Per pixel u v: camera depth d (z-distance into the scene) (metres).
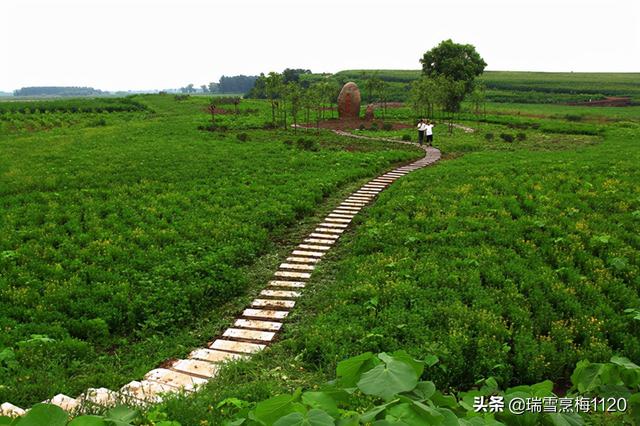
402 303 11.43
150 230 17.08
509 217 17.81
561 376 9.08
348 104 67.38
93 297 12.00
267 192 23.14
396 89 134.75
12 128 55.47
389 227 17.28
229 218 18.61
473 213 18.45
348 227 18.86
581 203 18.83
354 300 12.03
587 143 41.66
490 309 11.03
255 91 92.81
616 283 12.30
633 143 39.41
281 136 46.69
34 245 15.15
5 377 8.52
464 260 13.78
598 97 114.81
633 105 100.81
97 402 7.62
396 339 9.73
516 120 63.09
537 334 10.05
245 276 14.08
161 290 12.42
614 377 4.02
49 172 25.98
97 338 10.58
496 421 3.13
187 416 6.83
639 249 14.41
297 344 10.22
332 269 14.78
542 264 13.59
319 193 23.17
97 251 14.97
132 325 11.24
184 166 28.59
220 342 10.64
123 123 60.75
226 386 8.32
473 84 90.44
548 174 24.31
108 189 22.81
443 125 60.53
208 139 42.72
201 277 13.48
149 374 9.17
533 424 3.28
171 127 51.38
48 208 19.44
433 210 18.97
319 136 47.75
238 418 3.51
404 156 35.62
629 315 10.40
